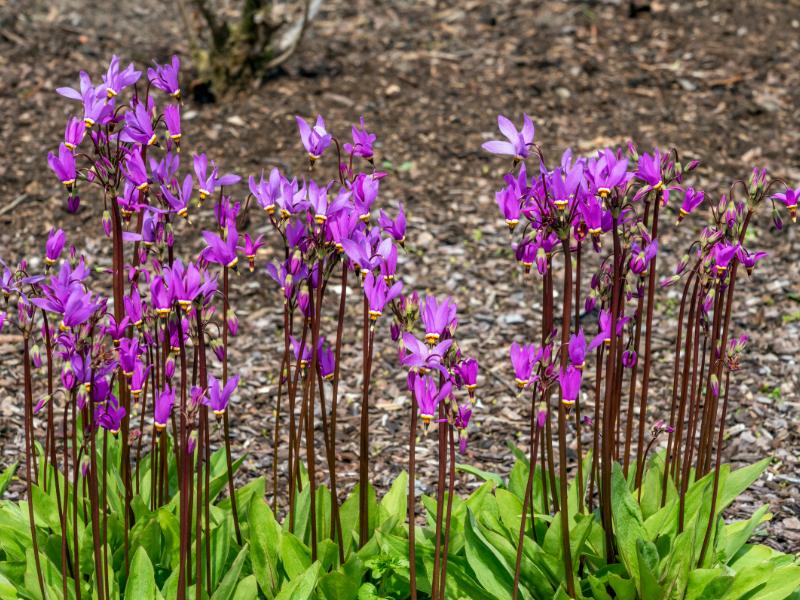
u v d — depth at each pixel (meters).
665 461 1.88
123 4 4.68
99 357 1.70
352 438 2.27
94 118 1.74
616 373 1.87
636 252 1.81
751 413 2.31
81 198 3.13
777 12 4.44
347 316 2.67
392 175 3.31
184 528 1.71
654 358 2.50
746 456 2.23
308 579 1.75
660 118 3.65
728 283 1.87
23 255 2.86
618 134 3.55
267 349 2.52
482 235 3.03
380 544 1.80
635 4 4.42
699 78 3.92
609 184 1.75
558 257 2.95
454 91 3.81
